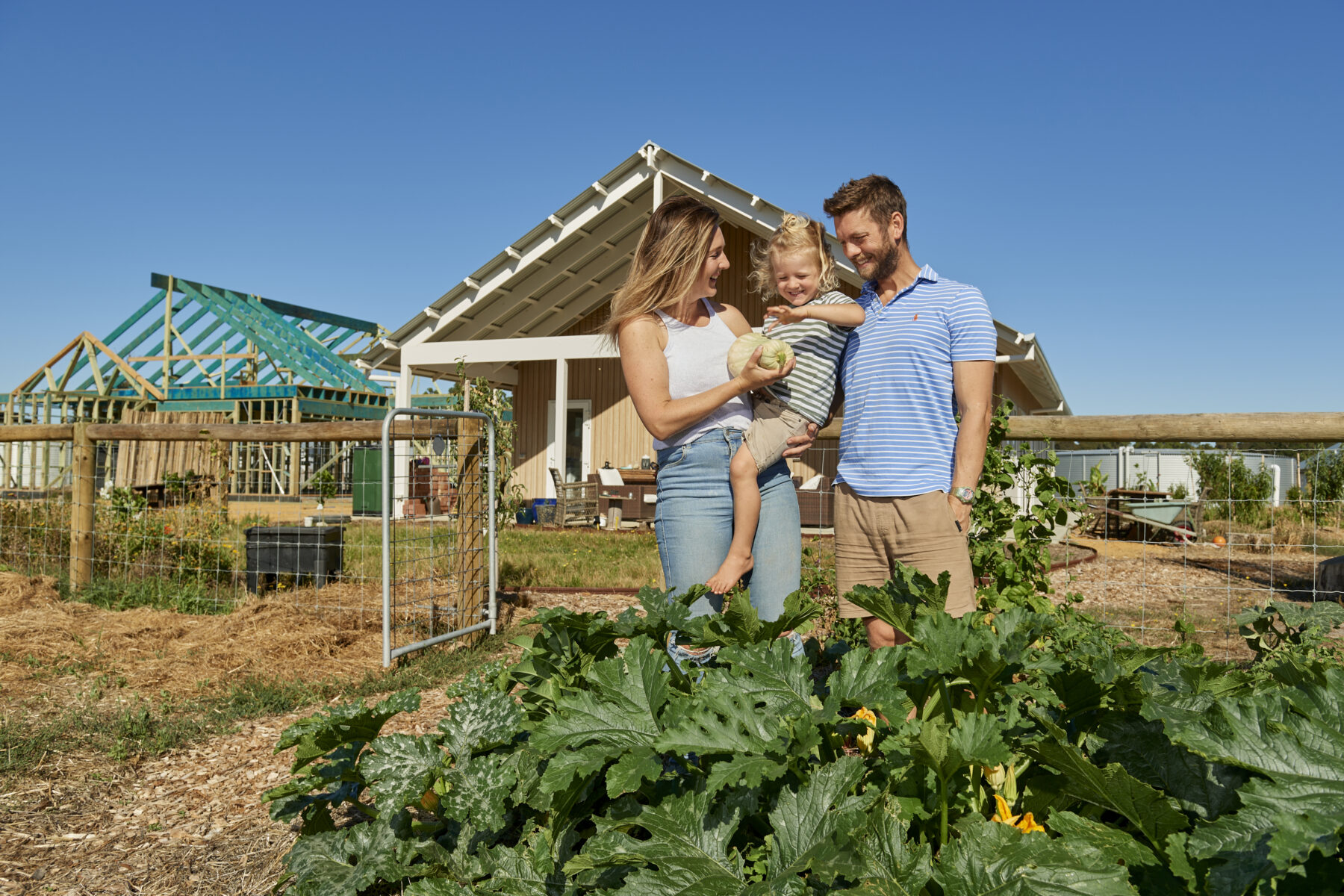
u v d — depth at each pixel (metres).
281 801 3.06
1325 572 7.84
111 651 5.23
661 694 1.52
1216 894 1.03
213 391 23.59
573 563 9.43
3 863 2.66
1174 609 6.91
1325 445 4.20
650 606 1.76
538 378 19.53
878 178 2.64
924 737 1.24
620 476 15.98
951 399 2.66
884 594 1.55
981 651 1.36
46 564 8.42
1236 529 13.68
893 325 2.68
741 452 2.48
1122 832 1.22
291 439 6.49
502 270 16.19
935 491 2.60
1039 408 21.58
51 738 3.72
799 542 2.61
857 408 2.74
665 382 2.49
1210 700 1.44
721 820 1.33
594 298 18.50
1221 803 1.30
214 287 26.67
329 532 7.57
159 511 8.98
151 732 3.85
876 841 1.14
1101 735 1.51
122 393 25.95
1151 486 15.14
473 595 6.00
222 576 8.03
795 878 1.12
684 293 2.47
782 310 2.64
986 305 2.62
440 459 6.23
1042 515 4.21
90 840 2.83
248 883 2.51
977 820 1.18
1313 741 1.16
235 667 4.95
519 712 1.79
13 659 5.00
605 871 1.39
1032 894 1.03
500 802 1.65
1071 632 2.08
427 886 1.55
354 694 4.48
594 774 1.54
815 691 1.88
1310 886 1.00
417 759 1.75
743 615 1.67
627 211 15.68
